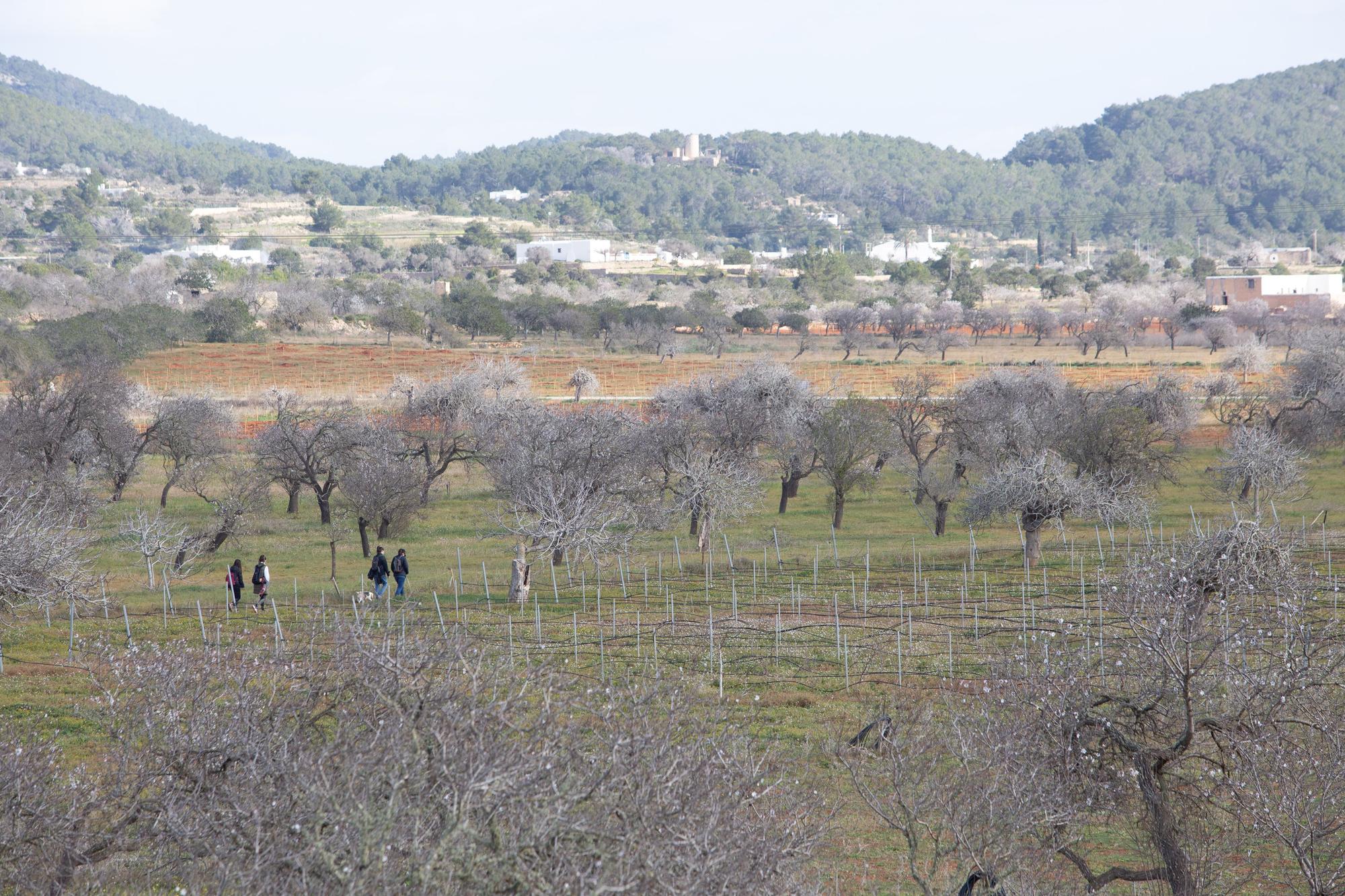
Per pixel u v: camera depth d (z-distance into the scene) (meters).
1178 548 36.16
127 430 102.19
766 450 120.62
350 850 16.03
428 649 20.81
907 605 60.25
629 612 60.59
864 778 31.45
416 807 16.45
